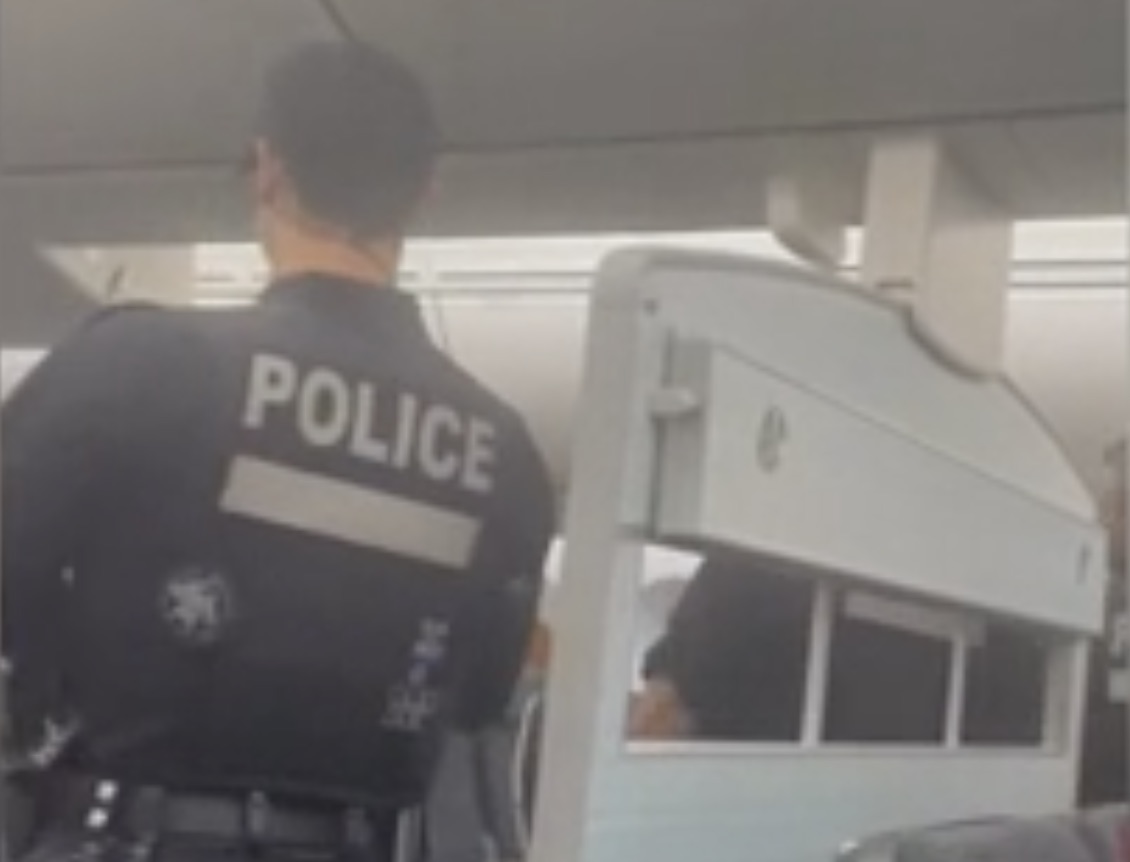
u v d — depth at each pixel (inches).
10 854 50.5
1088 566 86.2
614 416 50.1
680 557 53.7
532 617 62.5
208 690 52.0
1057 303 115.9
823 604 62.0
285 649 53.3
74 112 85.2
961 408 72.9
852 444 61.6
